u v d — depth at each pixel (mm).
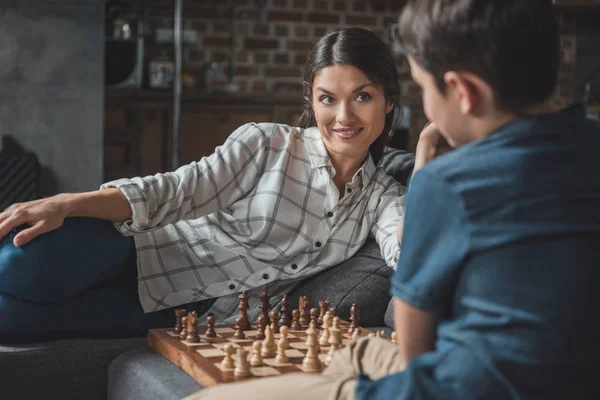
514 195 904
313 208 2033
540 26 944
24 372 1696
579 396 906
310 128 2098
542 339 878
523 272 888
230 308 2039
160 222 1899
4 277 1731
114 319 1901
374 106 1932
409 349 970
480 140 950
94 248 1811
